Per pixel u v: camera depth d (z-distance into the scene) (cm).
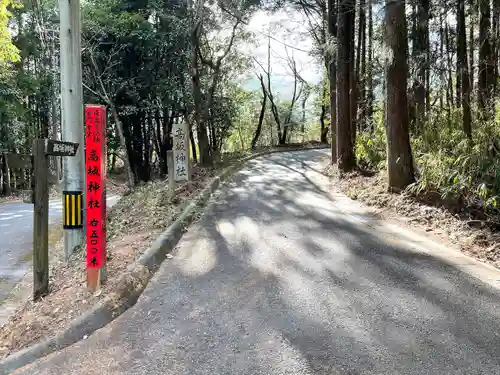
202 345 317
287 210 810
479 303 379
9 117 1862
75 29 602
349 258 509
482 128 702
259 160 1997
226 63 1919
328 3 1346
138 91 1752
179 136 889
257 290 416
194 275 467
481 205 643
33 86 1853
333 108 1520
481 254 522
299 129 3612
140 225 688
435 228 643
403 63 834
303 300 389
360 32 1486
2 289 580
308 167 1647
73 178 594
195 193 957
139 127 1936
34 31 1902
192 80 1516
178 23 1623
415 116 1063
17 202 1830
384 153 1175
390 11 830
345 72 1205
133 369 290
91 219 407
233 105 2152
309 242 583
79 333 339
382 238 600
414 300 386
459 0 844
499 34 862
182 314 371
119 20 1573
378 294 400
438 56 1027
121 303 385
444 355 295
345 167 1212
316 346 309
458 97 1045
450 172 706
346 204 869
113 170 2786
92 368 295
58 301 399
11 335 354
